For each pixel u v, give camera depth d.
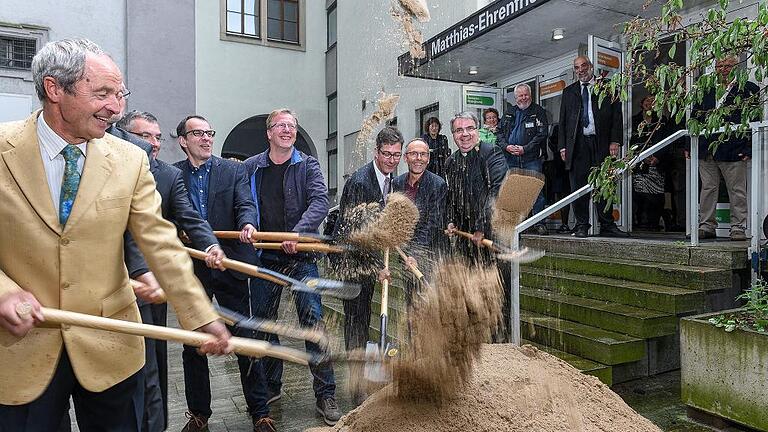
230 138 16.83
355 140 12.88
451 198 3.30
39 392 1.73
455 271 2.05
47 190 1.72
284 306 3.09
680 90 3.46
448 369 1.95
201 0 15.25
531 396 2.10
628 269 4.71
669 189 6.92
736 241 5.12
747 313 3.38
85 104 1.68
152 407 2.20
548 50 7.65
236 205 3.51
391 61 10.23
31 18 11.39
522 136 6.42
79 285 1.75
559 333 4.13
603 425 2.05
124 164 1.86
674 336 4.10
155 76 12.57
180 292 1.86
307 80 16.67
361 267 2.81
